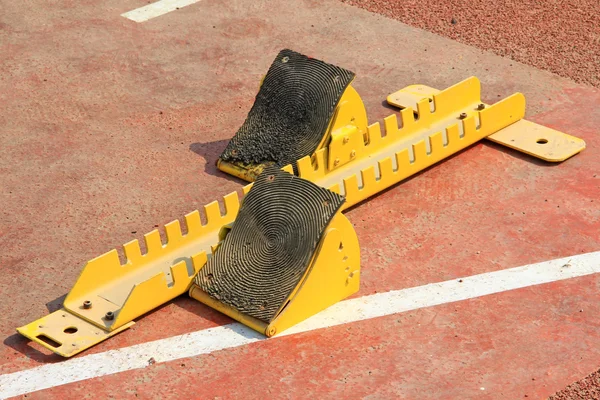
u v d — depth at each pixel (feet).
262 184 27.86
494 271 28.86
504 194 32.73
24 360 25.50
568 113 37.83
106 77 40.37
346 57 42.09
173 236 28.76
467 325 26.68
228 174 34.01
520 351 25.72
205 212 29.37
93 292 27.32
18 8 46.29
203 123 37.19
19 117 37.40
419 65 41.42
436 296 27.78
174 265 27.17
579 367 25.16
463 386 24.53
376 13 46.01
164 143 35.86
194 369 25.18
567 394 24.25
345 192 31.09
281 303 26.16
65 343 25.70
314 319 26.89
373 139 33.37
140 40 43.39
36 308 27.43
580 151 35.04
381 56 42.19
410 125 34.58
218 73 40.73
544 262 29.27
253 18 45.50
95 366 25.29
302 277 26.45
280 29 44.52
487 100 38.58
